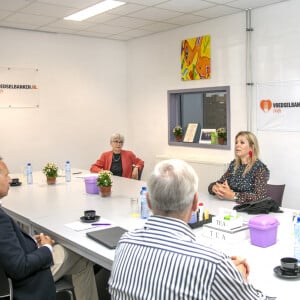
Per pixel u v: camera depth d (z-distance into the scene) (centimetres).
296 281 154
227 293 110
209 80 530
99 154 647
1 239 171
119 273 122
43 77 579
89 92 629
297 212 264
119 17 503
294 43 432
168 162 129
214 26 515
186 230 122
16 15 482
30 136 573
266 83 464
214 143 537
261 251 191
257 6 458
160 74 604
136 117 657
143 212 258
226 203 299
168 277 111
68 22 523
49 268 192
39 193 353
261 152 477
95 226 241
